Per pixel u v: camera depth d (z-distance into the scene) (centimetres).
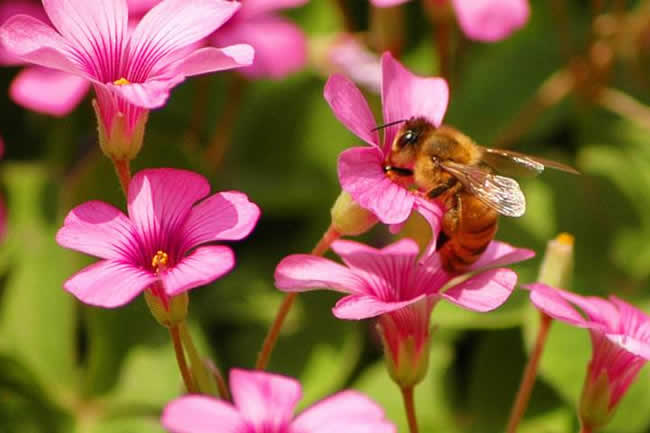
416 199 26
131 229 26
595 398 27
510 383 31
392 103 27
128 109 26
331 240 27
